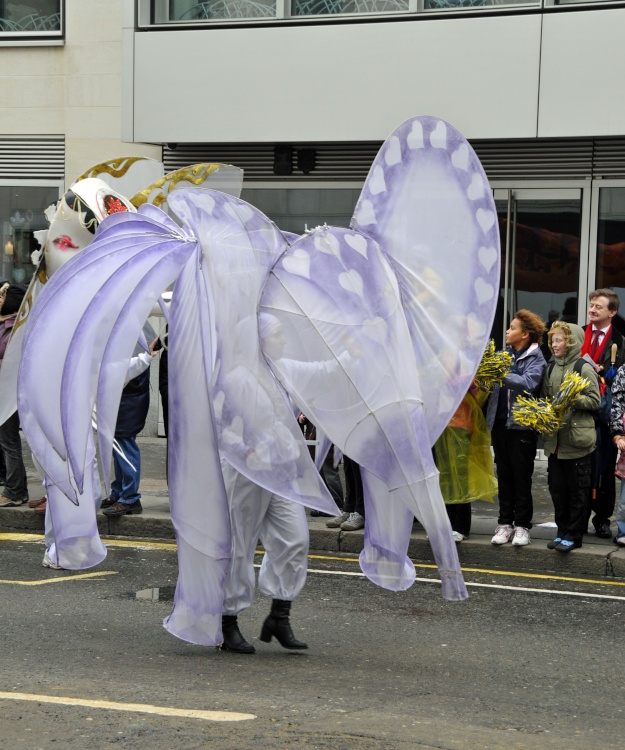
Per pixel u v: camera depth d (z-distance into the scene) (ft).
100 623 25.03
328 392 22.25
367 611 26.89
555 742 17.71
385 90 46.50
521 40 44.73
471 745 17.25
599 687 21.13
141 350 35.45
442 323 23.18
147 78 49.42
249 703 19.16
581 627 25.72
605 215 46.83
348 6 48.34
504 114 45.11
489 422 32.91
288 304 22.04
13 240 55.72
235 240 21.98
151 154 52.80
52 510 24.40
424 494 22.31
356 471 34.73
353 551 34.50
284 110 47.83
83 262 22.58
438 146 23.13
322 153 50.31
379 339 22.35
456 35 45.47
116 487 36.70
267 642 23.20
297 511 22.43
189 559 21.97
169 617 22.25
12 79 55.01
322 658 22.61
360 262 22.47
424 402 23.03
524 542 32.73
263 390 21.74
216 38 48.44
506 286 48.37
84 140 54.29
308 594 28.60
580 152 46.75
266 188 51.34
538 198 47.60
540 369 32.83
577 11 44.06
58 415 22.25
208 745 16.90
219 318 21.71
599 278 47.14
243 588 22.47
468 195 23.06
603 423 33.58
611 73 43.73
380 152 23.44
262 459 21.58
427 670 21.97
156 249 22.36
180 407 21.84
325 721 18.21
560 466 32.32
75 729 17.58
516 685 21.12
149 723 17.89
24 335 23.03
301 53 47.47
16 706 18.72
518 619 26.37
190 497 21.88
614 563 31.58
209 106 48.73
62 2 53.98
